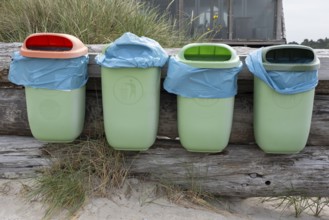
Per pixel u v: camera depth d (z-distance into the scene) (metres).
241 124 3.25
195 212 3.03
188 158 3.19
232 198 3.38
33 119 2.95
